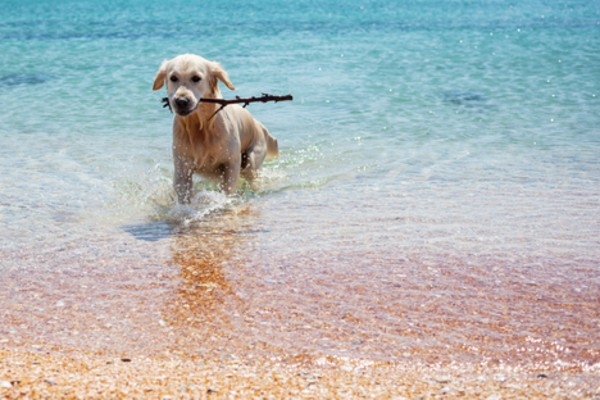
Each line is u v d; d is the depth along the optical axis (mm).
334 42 24078
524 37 25125
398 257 6301
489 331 4875
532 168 9422
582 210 7578
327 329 4934
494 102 14109
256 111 13547
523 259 6199
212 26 29891
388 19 33188
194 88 7645
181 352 4594
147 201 8250
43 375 4090
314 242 6762
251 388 4008
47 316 5156
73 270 6082
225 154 8242
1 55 21391
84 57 20750
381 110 13500
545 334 4816
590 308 5219
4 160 10008
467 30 27969
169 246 6730
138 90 15484
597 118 12555
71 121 12672
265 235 7027
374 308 5270
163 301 5438
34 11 39906
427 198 8164
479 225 7152
